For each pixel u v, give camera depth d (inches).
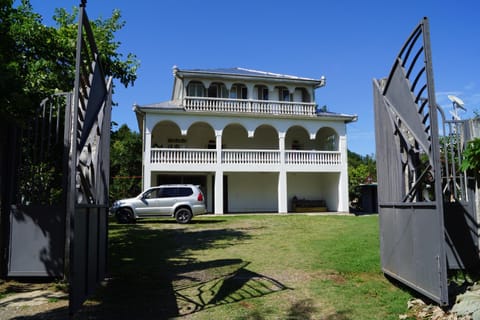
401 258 199.0
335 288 211.3
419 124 177.0
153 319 166.4
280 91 970.1
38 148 253.0
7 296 201.2
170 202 606.5
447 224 219.6
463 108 243.1
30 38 357.7
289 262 279.7
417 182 184.2
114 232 483.2
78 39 147.3
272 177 990.4
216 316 171.0
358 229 461.1
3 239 232.8
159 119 831.7
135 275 246.7
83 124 163.0
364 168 1343.5
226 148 978.7
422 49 172.9
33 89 338.0
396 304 183.0
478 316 152.4
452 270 220.8
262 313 175.2
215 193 845.2
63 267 230.5
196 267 272.4
